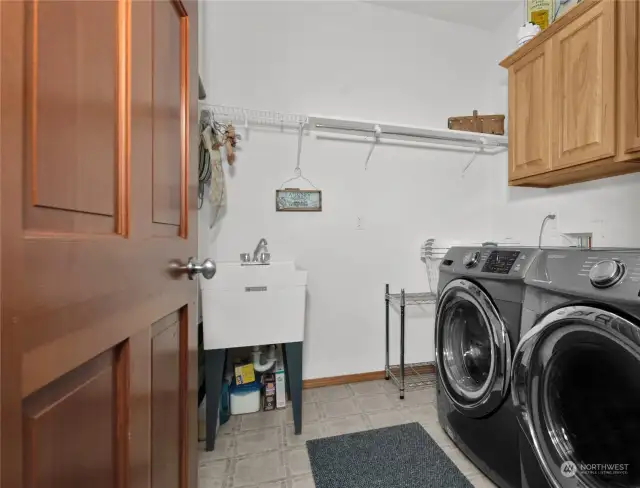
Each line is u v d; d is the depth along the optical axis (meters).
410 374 2.42
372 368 2.36
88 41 0.44
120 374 0.52
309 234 2.21
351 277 2.30
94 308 0.44
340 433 1.69
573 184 1.92
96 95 0.46
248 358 2.03
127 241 0.54
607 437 0.93
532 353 1.09
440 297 1.65
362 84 2.31
